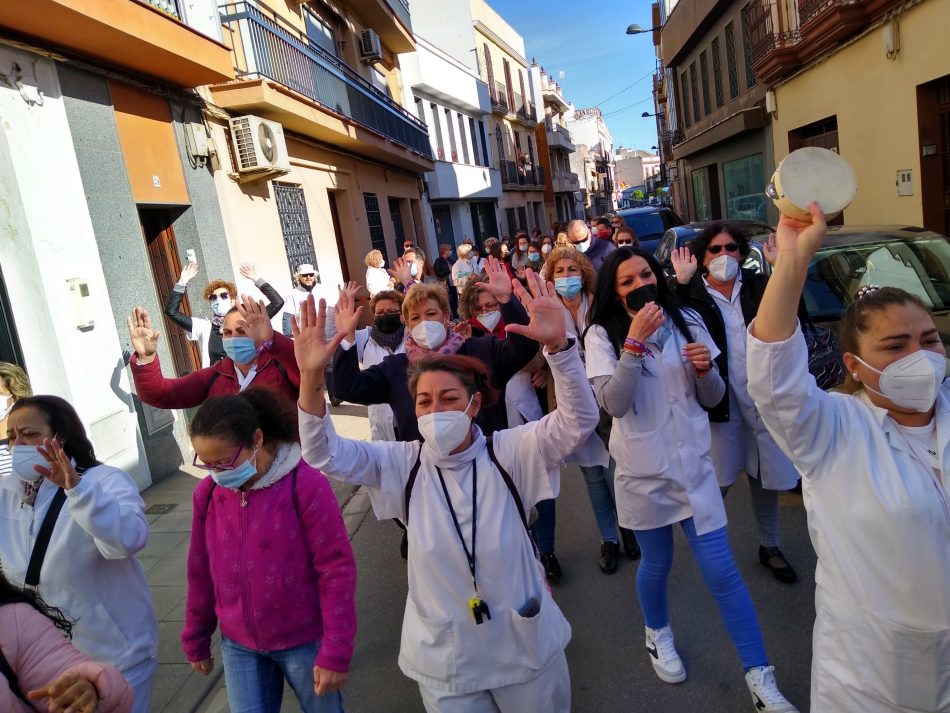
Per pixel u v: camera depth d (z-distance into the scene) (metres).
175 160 7.92
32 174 5.67
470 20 31.59
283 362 4.15
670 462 2.91
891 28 8.94
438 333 3.46
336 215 14.72
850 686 1.90
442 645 2.16
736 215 18.92
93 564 2.41
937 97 8.62
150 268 7.32
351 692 3.43
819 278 5.41
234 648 2.45
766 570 3.97
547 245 12.13
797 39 12.09
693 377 2.98
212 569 2.45
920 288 5.12
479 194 28.48
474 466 2.24
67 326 5.80
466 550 2.15
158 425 6.85
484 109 30.11
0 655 1.64
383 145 15.16
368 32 16.78
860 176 10.62
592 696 3.13
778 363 1.83
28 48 5.75
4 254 5.35
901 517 1.76
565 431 2.17
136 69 7.17
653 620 3.17
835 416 1.89
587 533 4.80
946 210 8.74
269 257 10.33
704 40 20.30
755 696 2.75
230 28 9.27
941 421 1.79
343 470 2.23
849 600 1.88
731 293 3.65
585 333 3.11
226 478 2.31
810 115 12.39
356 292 2.31
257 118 9.28
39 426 2.47
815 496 1.94
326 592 2.37
